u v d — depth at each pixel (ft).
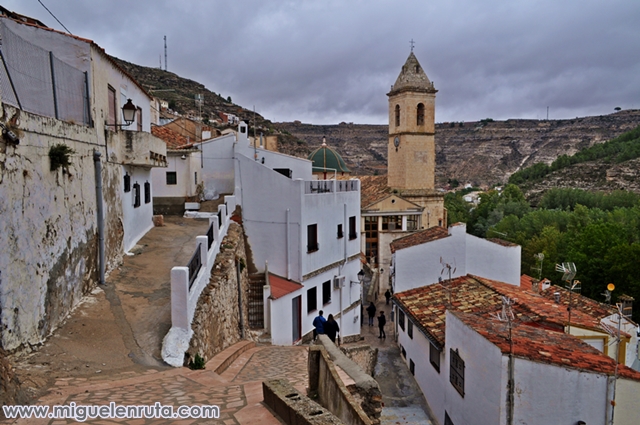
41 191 33.47
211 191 113.39
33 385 25.55
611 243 138.92
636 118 652.48
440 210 157.58
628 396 36.09
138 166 68.18
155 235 74.90
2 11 49.21
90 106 47.47
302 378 35.14
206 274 46.24
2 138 27.53
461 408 45.01
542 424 36.68
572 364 36.47
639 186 330.34
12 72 31.45
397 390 63.21
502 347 37.32
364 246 146.41
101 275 47.50
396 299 73.36
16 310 29.09
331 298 86.69
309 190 78.84
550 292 73.05
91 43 47.47
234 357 44.06
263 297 65.36
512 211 276.21
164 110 205.98
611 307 62.85
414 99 156.04
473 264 76.54
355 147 607.37
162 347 33.86
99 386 26.35
